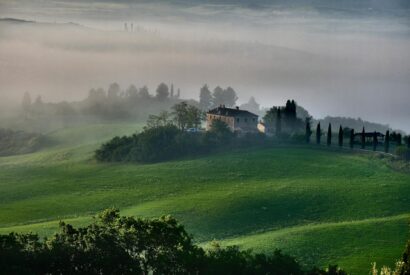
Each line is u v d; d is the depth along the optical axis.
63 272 158.38
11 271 148.38
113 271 160.38
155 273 160.88
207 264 158.25
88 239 164.38
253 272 157.75
